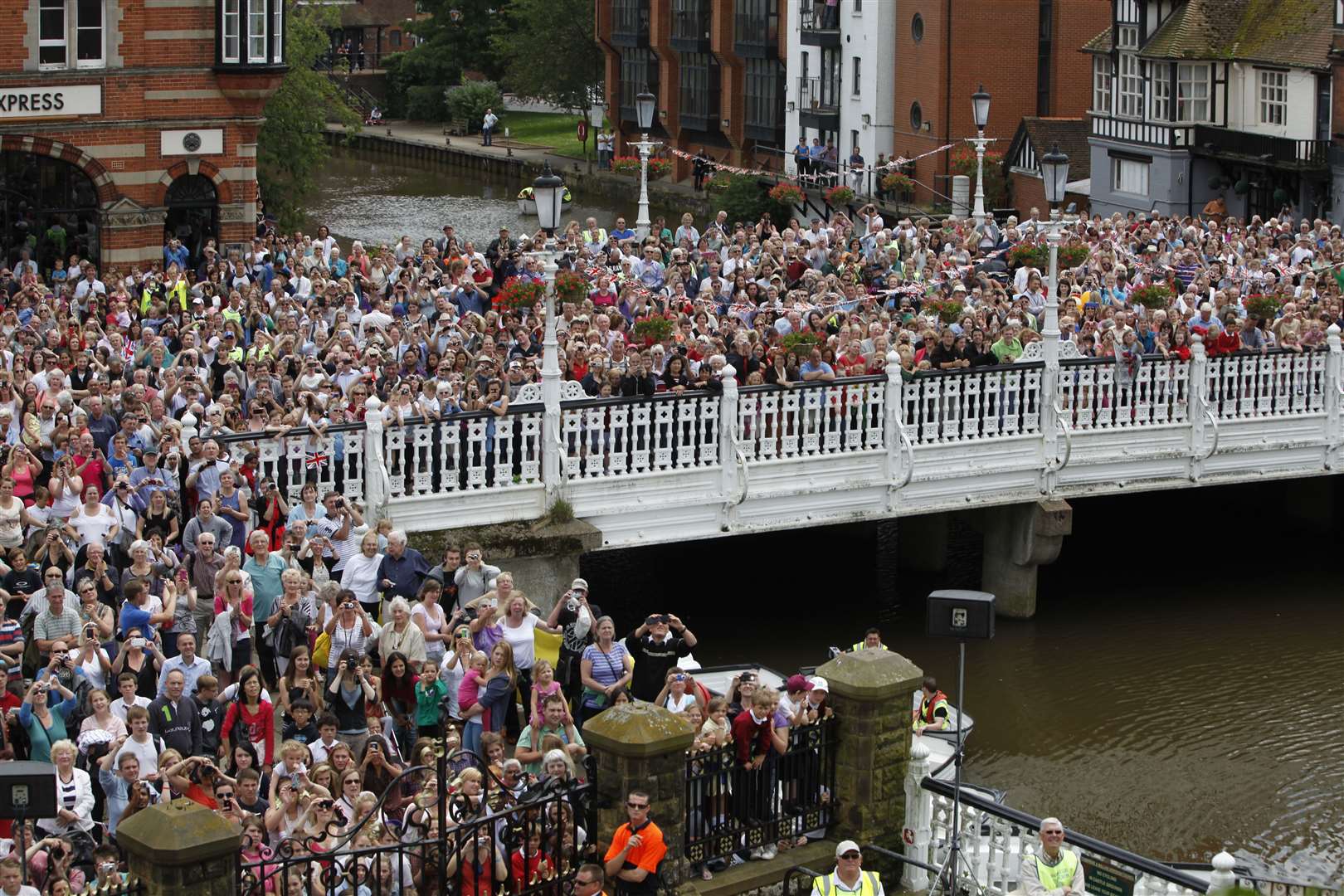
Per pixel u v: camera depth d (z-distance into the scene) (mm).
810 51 107188
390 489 34125
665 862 23391
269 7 55531
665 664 29484
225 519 30031
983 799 24812
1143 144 85312
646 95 54375
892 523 47219
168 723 24797
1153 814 33469
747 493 37469
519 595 29109
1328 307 45781
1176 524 49094
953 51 96500
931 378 39250
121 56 54125
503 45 139875
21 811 19172
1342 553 47062
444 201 112688
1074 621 42312
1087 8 97438
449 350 38188
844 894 22688
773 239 53188
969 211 90500
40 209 54781
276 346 39156
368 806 22922
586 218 107000
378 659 28219
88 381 35969
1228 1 83250
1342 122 75125
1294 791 34438
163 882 20109
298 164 84688
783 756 24844
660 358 38531
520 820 23125
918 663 39781
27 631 27109
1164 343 41531
